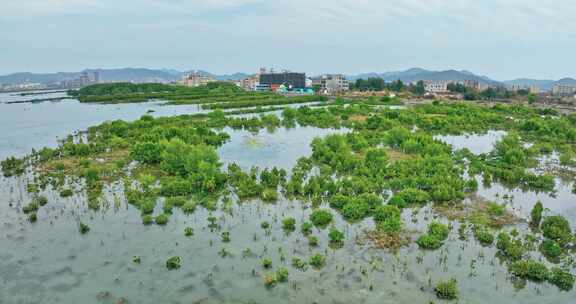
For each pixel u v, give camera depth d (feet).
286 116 358.23
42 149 216.33
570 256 102.12
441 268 94.84
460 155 207.51
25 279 87.25
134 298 81.66
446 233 111.55
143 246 102.99
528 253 102.94
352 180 156.87
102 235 108.47
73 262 94.53
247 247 103.71
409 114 355.15
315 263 95.35
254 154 213.05
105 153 203.62
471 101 588.91
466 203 138.72
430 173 168.66
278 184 156.46
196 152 165.68
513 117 383.86
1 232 108.37
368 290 85.61
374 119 305.73
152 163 182.39
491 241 108.06
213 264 95.14
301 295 83.66
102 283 86.53
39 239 105.19
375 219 122.11
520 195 150.20
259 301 81.46
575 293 85.61
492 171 176.76
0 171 169.17
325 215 119.96
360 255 100.27
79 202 131.95
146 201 128.98
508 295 84.64
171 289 84.99
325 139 220.84
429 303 81.30
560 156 206.49
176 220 119.55
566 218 127.65
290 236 110.63
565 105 540.11
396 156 204.33
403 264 96.02
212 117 340.39
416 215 126.82
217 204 133.59
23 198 134.92
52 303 79.46
